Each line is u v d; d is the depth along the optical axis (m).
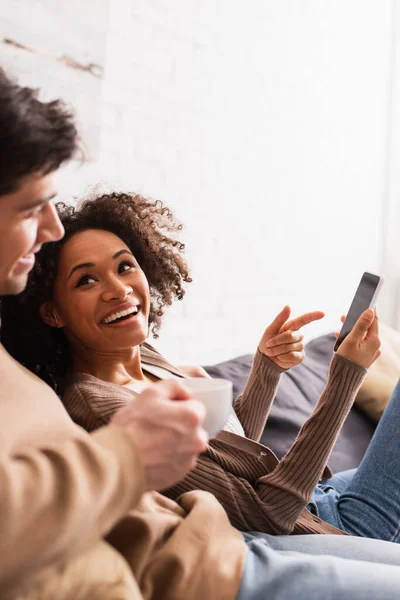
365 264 2.99
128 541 0.88
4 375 0.81
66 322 1.32
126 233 1.45
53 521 0.60
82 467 0.64
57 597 0.71
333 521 1.45
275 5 2.53
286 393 2.05
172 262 1.57
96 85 1.98
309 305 2.75
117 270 1.31
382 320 3.09
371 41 2.96
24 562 0.59
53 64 1.88
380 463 1.46
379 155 3.03
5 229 0.77
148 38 2.13
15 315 1.34
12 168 0.73
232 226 2.43
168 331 2.23
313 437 1.21
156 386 0.77
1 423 0.74
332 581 0.89
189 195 2.28
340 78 2.82
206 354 2.35
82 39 1.94
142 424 0.72
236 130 2.42
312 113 2.71
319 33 2.71
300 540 1.16
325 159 2.78
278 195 2.59
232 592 0.87
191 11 2.25
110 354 1.34
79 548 0.64
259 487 1.21
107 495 0.64
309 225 2.73
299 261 2.69
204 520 0.94
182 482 1.14
